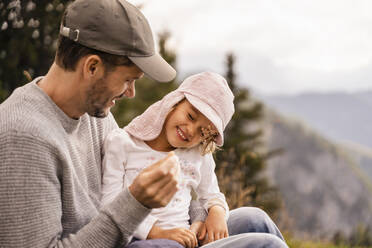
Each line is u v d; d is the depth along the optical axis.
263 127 11.40
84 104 1.31
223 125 1.81
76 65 1.26
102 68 1.26
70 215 1.29
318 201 101.88
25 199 1.11
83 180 1.38
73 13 1.28
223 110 1.78
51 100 1.29
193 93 1.75
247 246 1.27
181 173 1.76
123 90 1.33
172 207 1.67
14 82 3.98
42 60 3.93
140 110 6.10
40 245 1.14
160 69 1.34
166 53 8.46
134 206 1.15
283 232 4.47
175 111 1.76
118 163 1.64
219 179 4.03
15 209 1.10
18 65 3.91
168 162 1.15
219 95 1.78
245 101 11.70
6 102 1.24
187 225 1.72
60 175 1.23
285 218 4.83
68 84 1.29
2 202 1.10
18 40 3.65
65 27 1.27
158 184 1.14
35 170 1.13
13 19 2.78
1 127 1.13
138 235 1.49
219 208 1.77
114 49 1.25
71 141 1.35
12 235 1.11
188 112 1.74
